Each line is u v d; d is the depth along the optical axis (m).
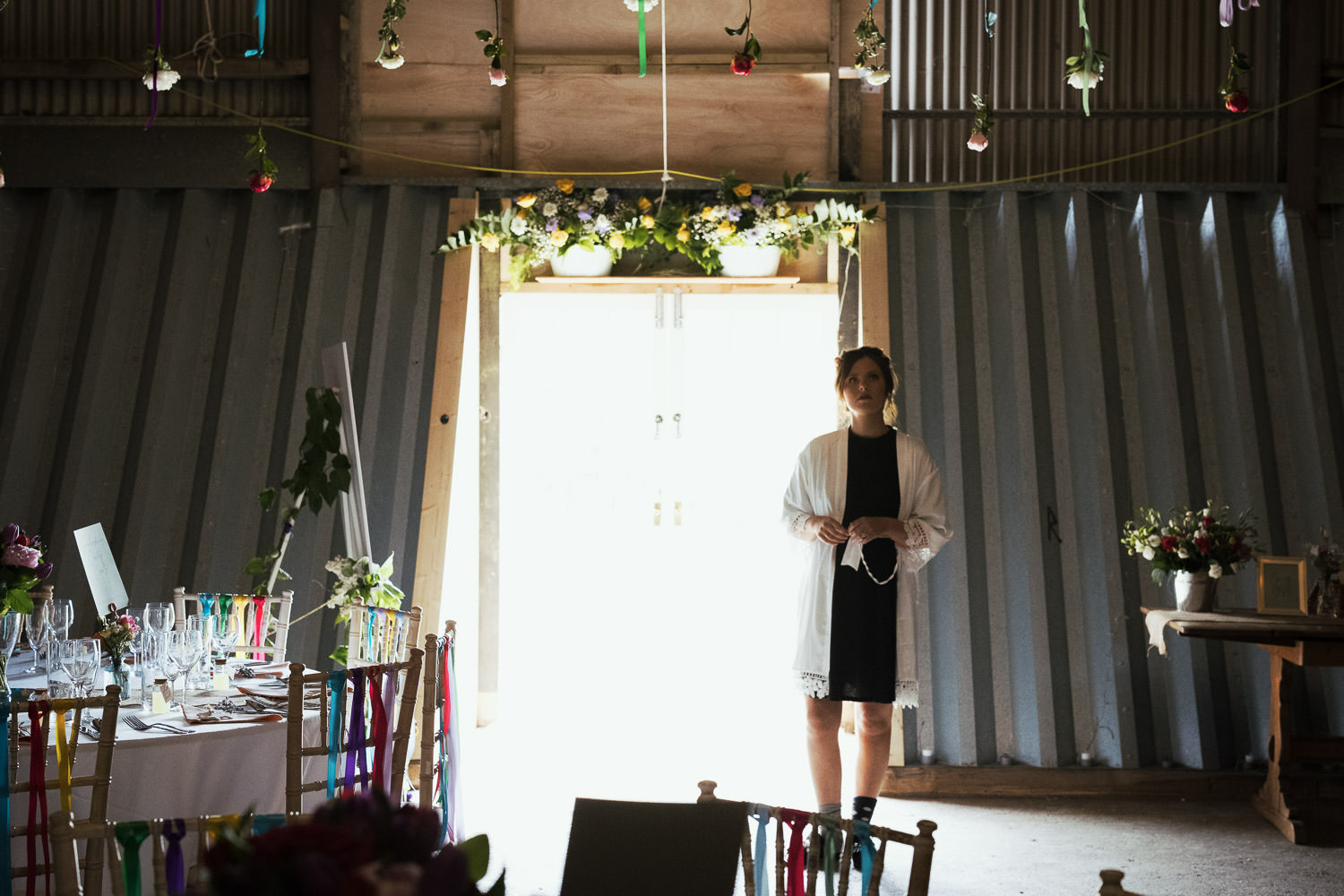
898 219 5.26
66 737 2.37
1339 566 4.05
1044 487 4.89
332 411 4.24
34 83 5.36
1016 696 4.68
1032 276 5.18
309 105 5.36
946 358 5.01
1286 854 3.77
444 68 5.43
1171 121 5.43
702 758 4.85
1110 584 4.71
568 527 5.64
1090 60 3.38
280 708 2.73
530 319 5.58
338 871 0.87
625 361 5.57
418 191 5.39
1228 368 5.01
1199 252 5.21
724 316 5.54
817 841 1.65
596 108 5.44
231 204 5.41
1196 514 4.83
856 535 3.51
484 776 4.57
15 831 2.18
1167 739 4.62
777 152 5.43
